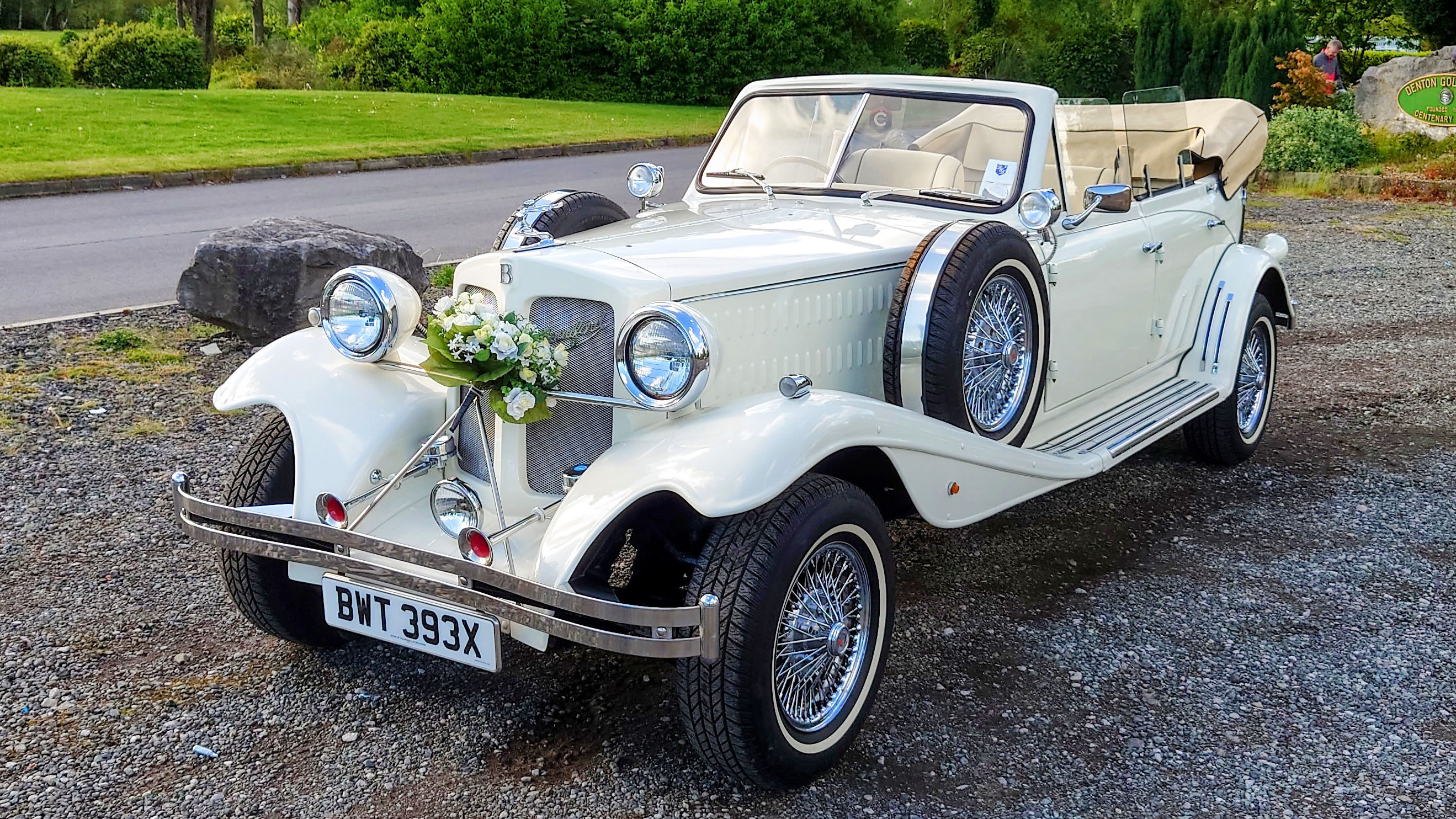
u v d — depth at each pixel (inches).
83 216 470.0
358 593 131.3
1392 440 247.3
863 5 1381.6
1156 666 152.8
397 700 142.6
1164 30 915.4
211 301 281.9
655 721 138.4
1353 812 122.3
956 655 155.1
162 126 732.0
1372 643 158.7
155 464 218.1
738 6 1270.9
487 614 121.2
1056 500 213.5
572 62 1263.5
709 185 196.5
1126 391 208.4
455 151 709.3
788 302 144.6
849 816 121.4
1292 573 181.6
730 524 119.6
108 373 268.8
